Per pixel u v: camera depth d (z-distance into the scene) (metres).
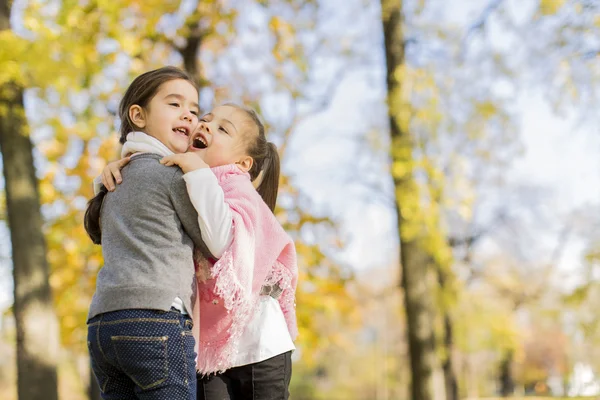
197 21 9.01
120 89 8.27
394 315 23.61
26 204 6.95
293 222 10.16
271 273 2.85
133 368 2.36
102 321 2.40
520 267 21.06
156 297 2.38
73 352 13.25
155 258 2.44
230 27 9.62
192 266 2.54
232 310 2.65
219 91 10.59
